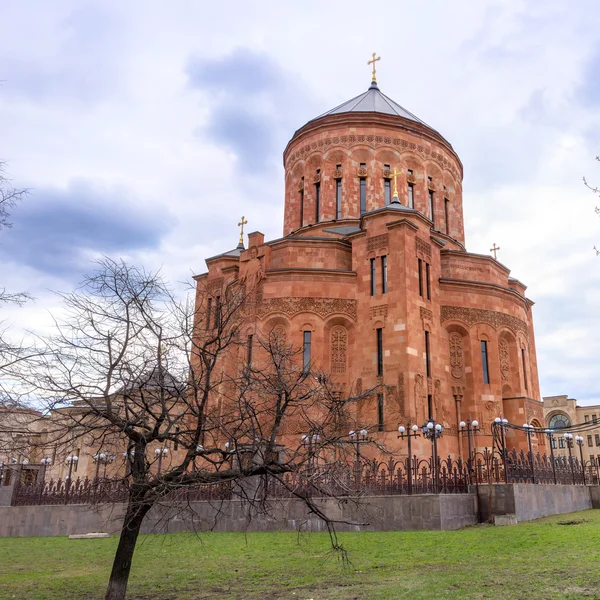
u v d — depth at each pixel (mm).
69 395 10117
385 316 29453
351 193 39406
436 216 41156
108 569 14000
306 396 11406
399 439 26547
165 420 11891
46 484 26547
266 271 31797
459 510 18766
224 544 16828
